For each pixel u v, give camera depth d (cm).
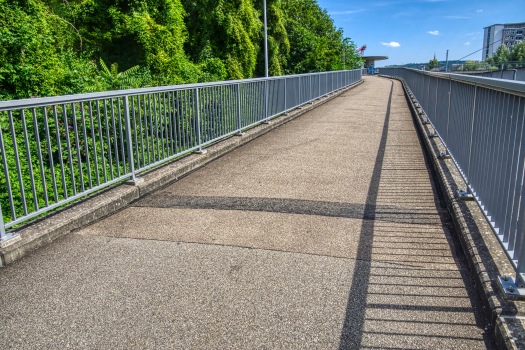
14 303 263
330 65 5203
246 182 554
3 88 1552
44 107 364
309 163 657
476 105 381
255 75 4072
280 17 4166
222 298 262
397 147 774
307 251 332
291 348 213
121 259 324
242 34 3403
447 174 504
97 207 421
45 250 345
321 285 277
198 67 2969
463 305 249
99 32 2566
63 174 391
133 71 2198
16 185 993
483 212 339
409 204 446
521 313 219
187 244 352
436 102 755
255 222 402
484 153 346
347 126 1052
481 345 213
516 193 251
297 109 1312
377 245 341
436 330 226
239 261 316
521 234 235
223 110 767
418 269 297
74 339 224
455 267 299
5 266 316
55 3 2284
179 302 259
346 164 644
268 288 274
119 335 227
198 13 3412
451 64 6297
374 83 3694
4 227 329
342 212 425
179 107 616
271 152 749
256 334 225
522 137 245
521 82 237
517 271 235
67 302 262
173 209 450
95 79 1833
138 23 2455
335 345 214
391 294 263
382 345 214
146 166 532
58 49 2081
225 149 748
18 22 1503
